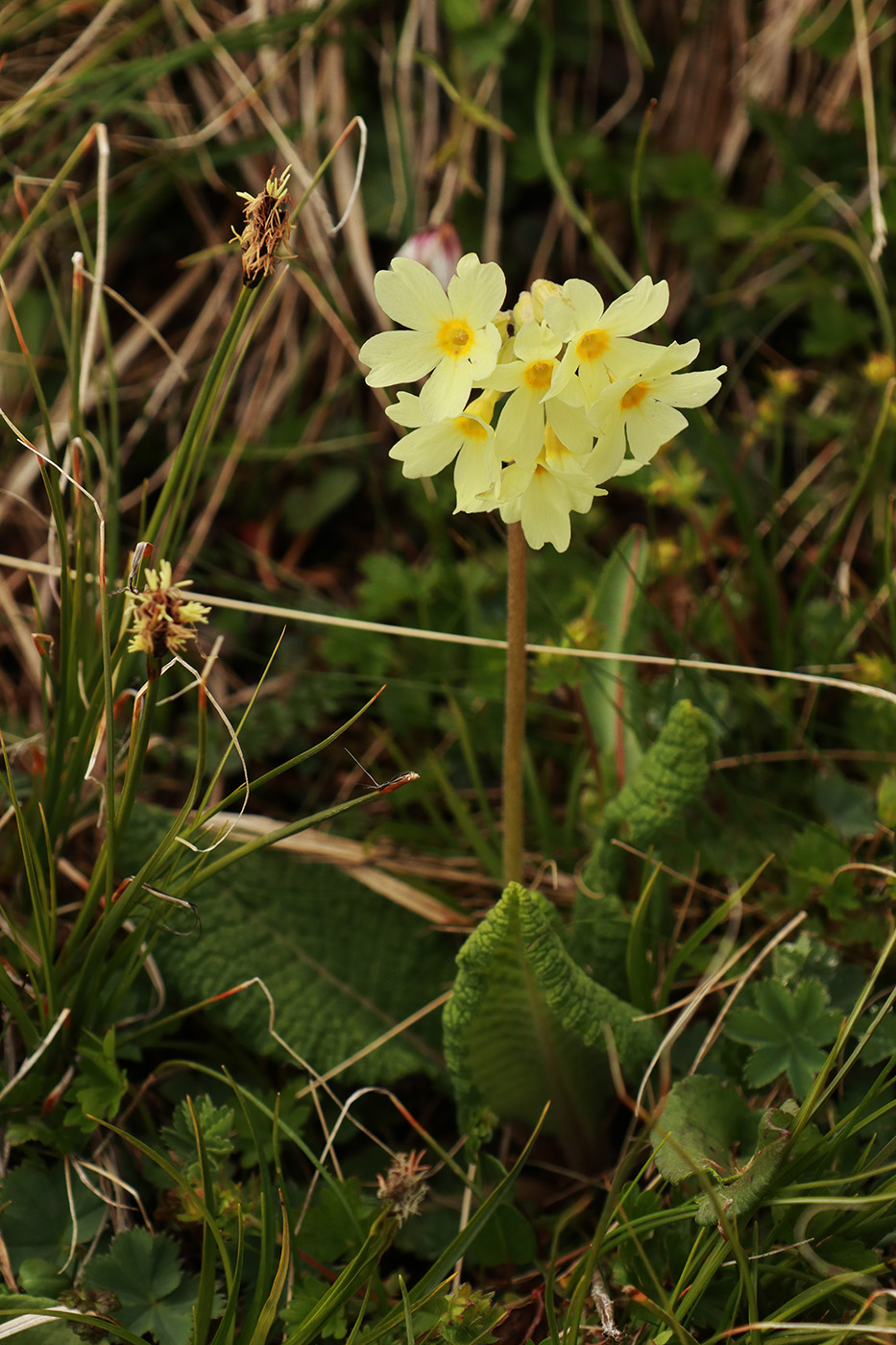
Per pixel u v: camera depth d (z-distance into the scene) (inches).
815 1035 21.3
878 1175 21.1
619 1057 21.4
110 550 22.9
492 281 19.3
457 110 27.1
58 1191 21.4
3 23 27.1
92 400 26.6
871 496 25.7
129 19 27.6
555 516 20.0
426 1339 20.4
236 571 26.6
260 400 27.3
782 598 25.5
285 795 25.1
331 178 27.3
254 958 22.7
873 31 27.3
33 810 22.4
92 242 27.2
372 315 27.2
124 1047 21.9
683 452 26.2
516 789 21.5
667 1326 20.3
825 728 24.5
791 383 24.6
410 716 25.0
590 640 23.0
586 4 27.9
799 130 27.5
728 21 28.0
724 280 27.2
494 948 20.7
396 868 23.5
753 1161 20.3
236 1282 20.2
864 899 22.6
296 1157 22.2
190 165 27.1
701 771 22.0
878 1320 19.9
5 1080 21.8
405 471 19.8
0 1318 20.5
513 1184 21.1
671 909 23.0
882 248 25.4
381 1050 22.5
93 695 21.7
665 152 28.2
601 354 19.5
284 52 27.3
